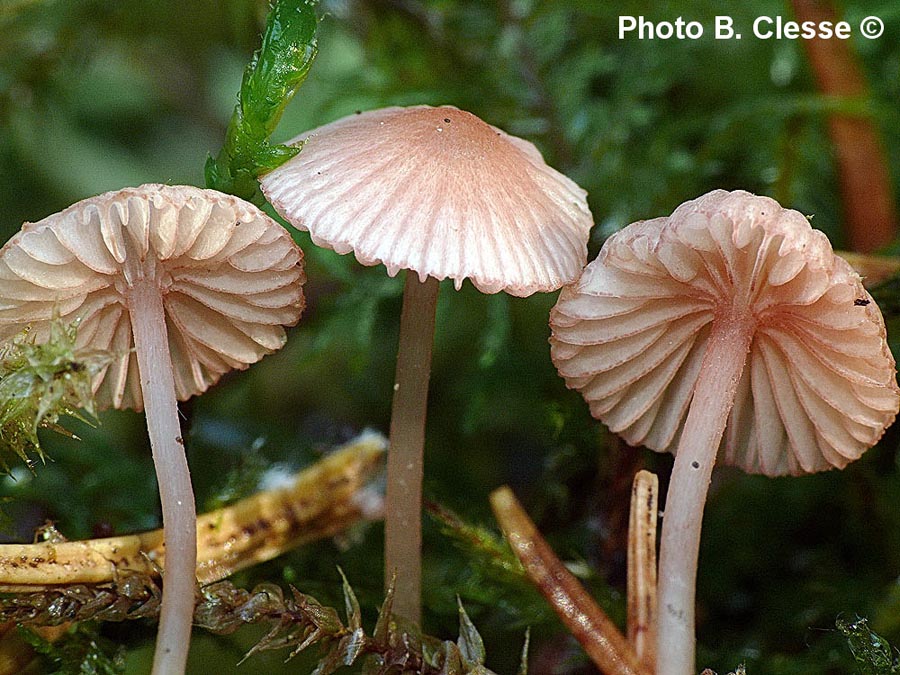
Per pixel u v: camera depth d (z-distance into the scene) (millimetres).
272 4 65
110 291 63
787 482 92
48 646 64
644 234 61
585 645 66
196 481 84
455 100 93
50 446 86
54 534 64
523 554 67
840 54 88
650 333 65
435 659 64
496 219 61
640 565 65
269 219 60
